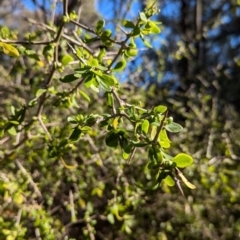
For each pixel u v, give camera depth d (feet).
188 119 13.88
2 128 6.02
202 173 11.49
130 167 10.94
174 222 12.91
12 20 13.01
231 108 17.30
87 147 10.40
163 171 3.94
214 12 20.16
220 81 21.17
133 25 5.45
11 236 7.37
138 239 12.65
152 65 13.71
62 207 11.46
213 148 13.43
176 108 14.07
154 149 3.96
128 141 4.31
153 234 12.60
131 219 10.14
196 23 20.11
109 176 10.98
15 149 8.07
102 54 5.79
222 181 12.16
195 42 20.04
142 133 4.20
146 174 10.23
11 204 9.58
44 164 9.96
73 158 10.29
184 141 12.82
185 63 18.75
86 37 6.05
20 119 6.04
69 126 8.61
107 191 11.57
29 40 6.24
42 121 7.23
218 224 13.78
